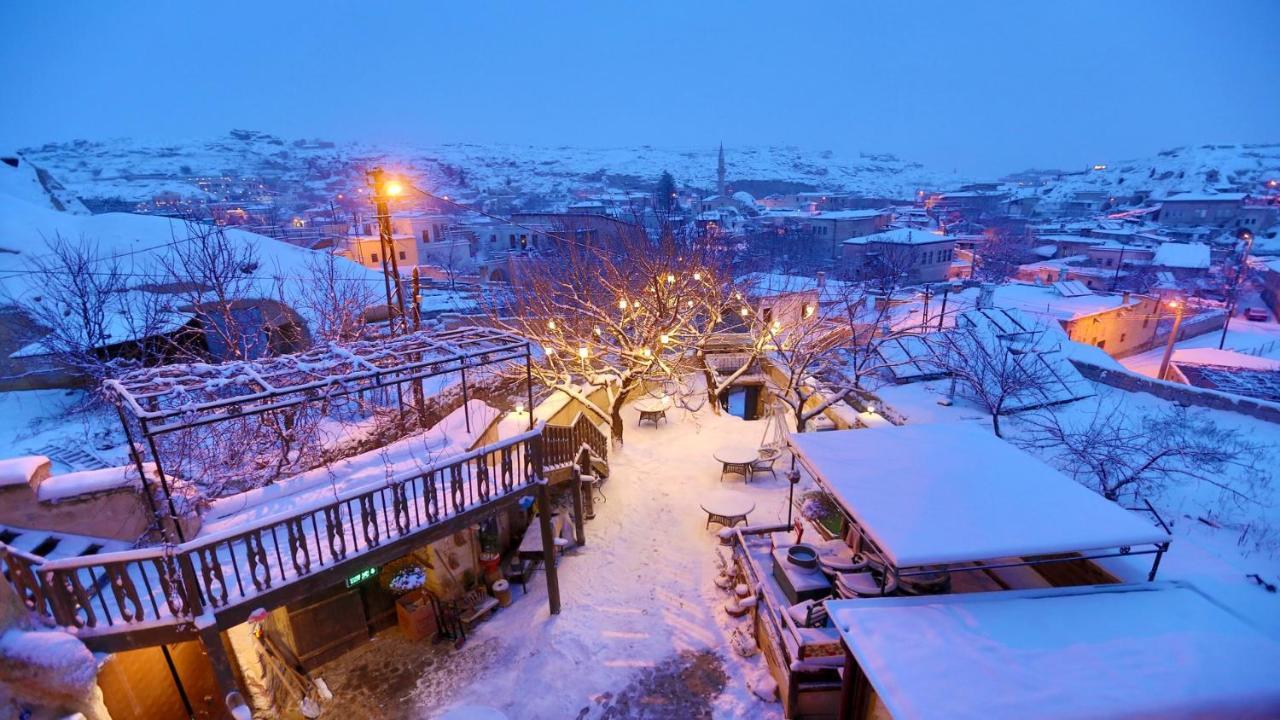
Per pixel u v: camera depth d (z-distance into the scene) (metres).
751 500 13.21
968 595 6.91
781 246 71.06
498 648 10.04
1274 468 15.95
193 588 6.87
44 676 5.91
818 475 8.85
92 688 6.22
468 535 11.12
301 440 13.27
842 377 21.73
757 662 9.59
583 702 8.94
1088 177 172.50
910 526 7.32
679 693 9.07
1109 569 7.91
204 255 18.67
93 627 6.70
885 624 6.48
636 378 17.98
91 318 17.02
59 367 16.83
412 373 11.91
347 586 9.90
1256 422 19.81
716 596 11.14
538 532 12.12
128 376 8.38
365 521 8.19
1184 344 42.81
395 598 10.58
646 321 19.42
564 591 11.33
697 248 24.50
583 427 14.41
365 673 9.58
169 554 6.71
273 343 20.53
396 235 47.47
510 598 11.26
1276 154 138.00
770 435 18.42
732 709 8.77
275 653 9.20
